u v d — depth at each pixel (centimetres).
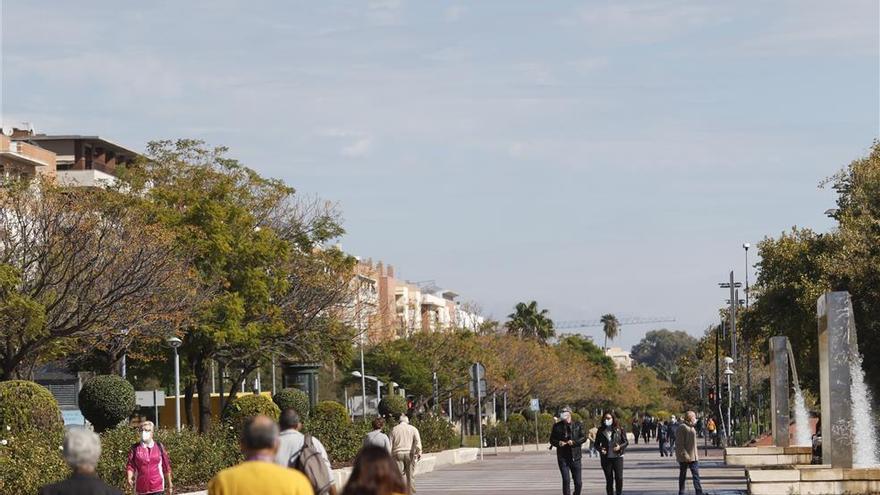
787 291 5416
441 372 8962
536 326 15875
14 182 4094
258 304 5003
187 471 2922
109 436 2739
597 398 15525
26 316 3559
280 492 870
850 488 2217
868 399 4875
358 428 4297
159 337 4381
